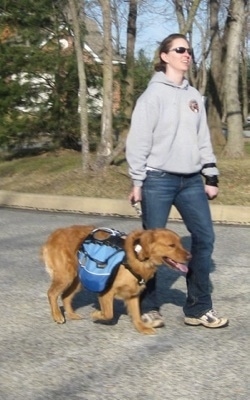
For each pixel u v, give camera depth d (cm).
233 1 1755
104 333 596
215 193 604
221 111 2306
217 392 475
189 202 588
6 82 1920
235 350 556
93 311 656
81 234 609
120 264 566
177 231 1070
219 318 609
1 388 484
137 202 593
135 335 591
